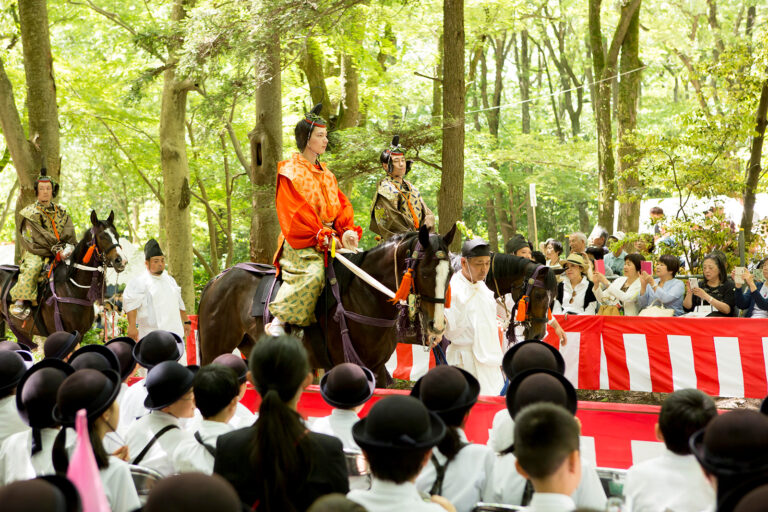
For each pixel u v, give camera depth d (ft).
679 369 27.94
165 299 31.60
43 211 33.68
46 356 18.24
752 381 26.89
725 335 27.30
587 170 89.30
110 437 14.82
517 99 129.49
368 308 20.56
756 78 42.52
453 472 11.66
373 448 9.34
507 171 96.37
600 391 30.99
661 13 90.02
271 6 38.09
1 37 58.54
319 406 19.92
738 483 8.00
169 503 6.75
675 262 31.17
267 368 10.99
